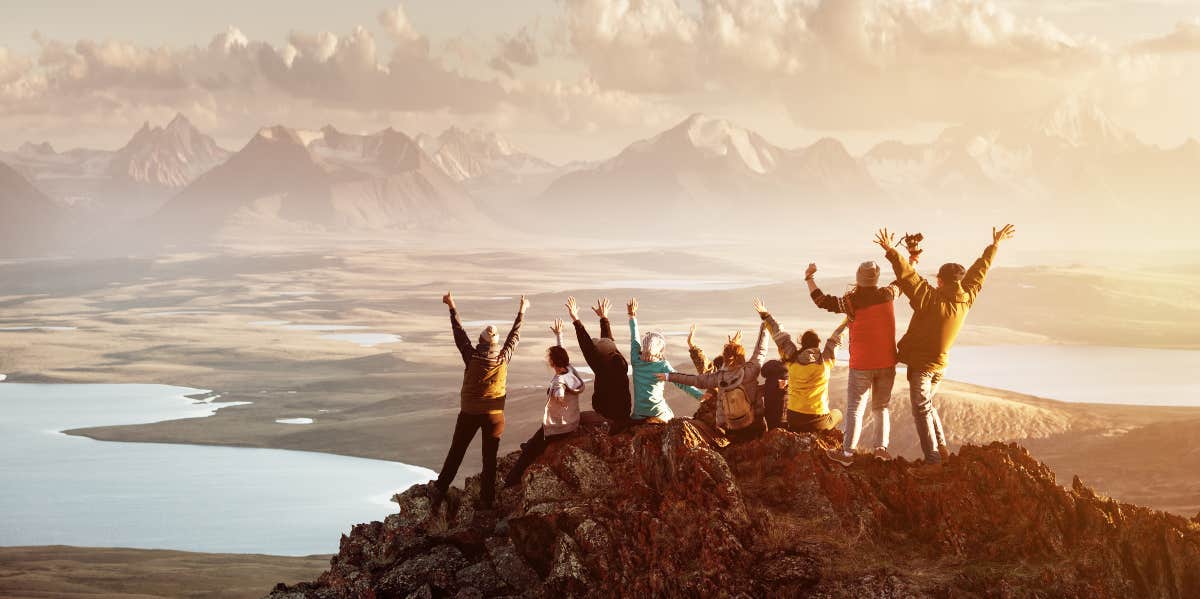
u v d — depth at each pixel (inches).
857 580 434.6
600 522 491.2
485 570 527.8
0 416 6978.4
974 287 508.1
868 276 507.5
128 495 4761.3
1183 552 439.8
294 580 3097.9
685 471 481.1
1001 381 6663.4
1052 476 469.4
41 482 5059.1
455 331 598.2
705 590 446.0
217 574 3223.4
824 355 545.6
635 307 611.2
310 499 4635.8
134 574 3206.2
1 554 3617.1
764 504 481.1
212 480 5027.1
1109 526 450.6
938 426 504.7
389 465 5251.0
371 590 534.6
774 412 545.6
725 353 542.9
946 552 450.6
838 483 475.5
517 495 566.6
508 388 6732.3
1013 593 426.6
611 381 588.1
